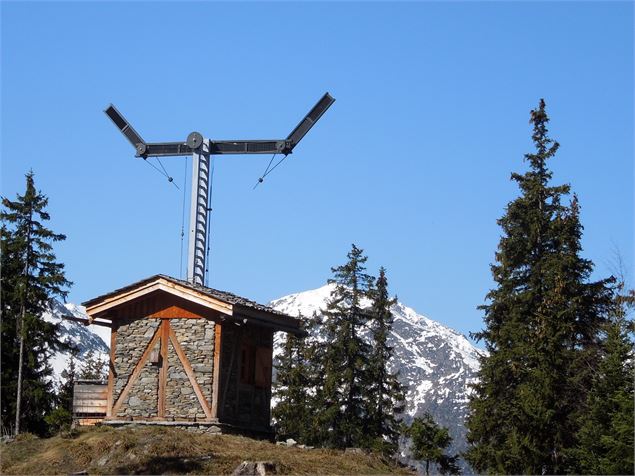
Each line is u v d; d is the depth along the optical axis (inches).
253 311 1531.7
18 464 1301.7
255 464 1198.3
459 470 1738.4
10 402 1831.9
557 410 1523.1
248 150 1760.6
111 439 1315.2
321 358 2059.5
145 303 1526.8
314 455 1342.3
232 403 1499.8
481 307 1808.6
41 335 1877.5
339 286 2062.0
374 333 2059.5
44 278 1863.9
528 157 1800.0
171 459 1248.8
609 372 1416.1
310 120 1748.3
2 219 1876.2
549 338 1569.9
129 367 1512.1
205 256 1734.7
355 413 1993.1
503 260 1766.7
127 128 1800.0
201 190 1753.2
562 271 1678.2
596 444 1376.7
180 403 1472.7
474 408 1705.2
